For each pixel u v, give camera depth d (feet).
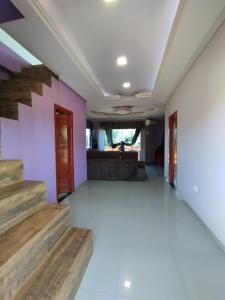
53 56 8.14
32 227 4.60
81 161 16.02
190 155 10.08
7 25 5.94
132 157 19.48
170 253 6.27
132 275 5.26
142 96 15.57
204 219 8.14
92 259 5.96
